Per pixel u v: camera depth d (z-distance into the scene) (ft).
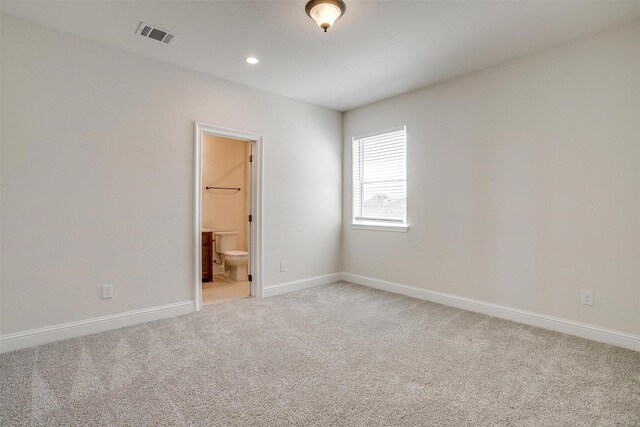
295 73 11.33
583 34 8.71
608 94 8.50
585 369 7.20
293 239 14.03
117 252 9.61
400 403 5.98
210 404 5.91
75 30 8.63
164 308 10.49
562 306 9.34
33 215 8.32
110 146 9.46
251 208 13.17
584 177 8.90
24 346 8.17
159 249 10.39
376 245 14.43
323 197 15.15
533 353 7.98
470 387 6.50
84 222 9.06
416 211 12.92
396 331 9.41
